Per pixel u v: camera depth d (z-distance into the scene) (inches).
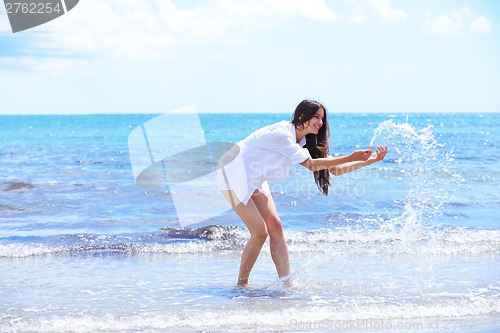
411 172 629.9
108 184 612.7
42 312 219.8
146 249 344.5
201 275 281.1
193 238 376.2
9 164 854.5
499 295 240.4
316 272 277.7
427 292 245.3
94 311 220.7
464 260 310.2
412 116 3223.4
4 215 453.7
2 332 196.5
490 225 418.3
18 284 263.4
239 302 231.6
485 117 2999.5
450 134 1525.6
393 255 323.0
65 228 408.5
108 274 283.6
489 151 964.0
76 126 2265.0
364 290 248.5
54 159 938.7
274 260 255.0
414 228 404.5
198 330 199.2
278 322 207.0
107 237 379.2
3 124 2379.4
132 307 225.9
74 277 277.7
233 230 389.1
